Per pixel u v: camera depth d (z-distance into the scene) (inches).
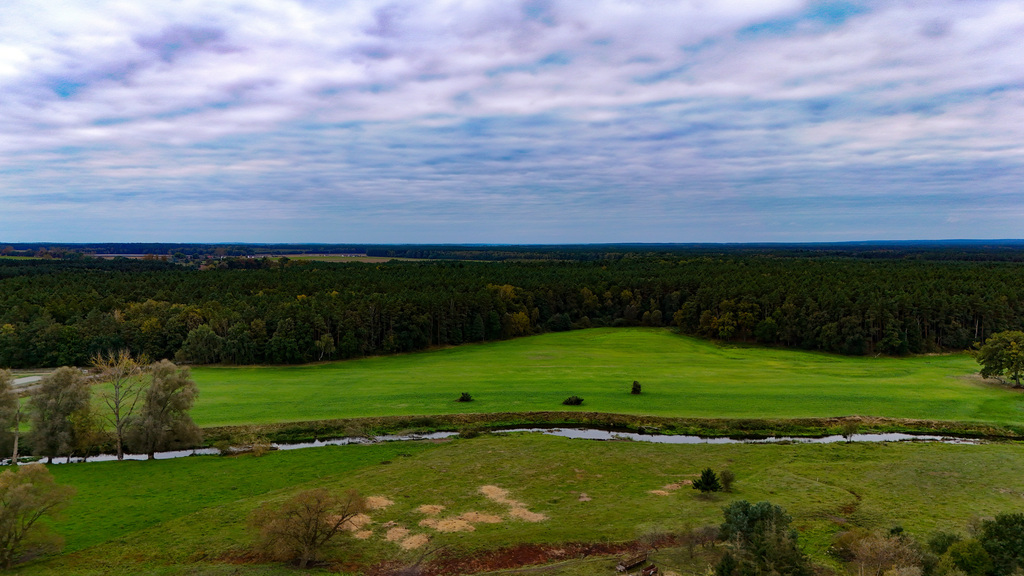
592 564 1440.7
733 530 1437.0
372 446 2464.3
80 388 2353.6
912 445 2410.2
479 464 2219.5
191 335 4249.5
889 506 1776.6
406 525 1699.1
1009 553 1240.2
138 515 1788.9
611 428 2755.9
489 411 2906.0
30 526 1505.9
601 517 1731.1
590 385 3444.9
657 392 3248.0
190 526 1707.7
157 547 1578.5
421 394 3235.7
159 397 2329.0
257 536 1633.9
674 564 1414.9
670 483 2021.4
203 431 2593.5
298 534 1489.9
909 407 2908.5
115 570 1457.9
